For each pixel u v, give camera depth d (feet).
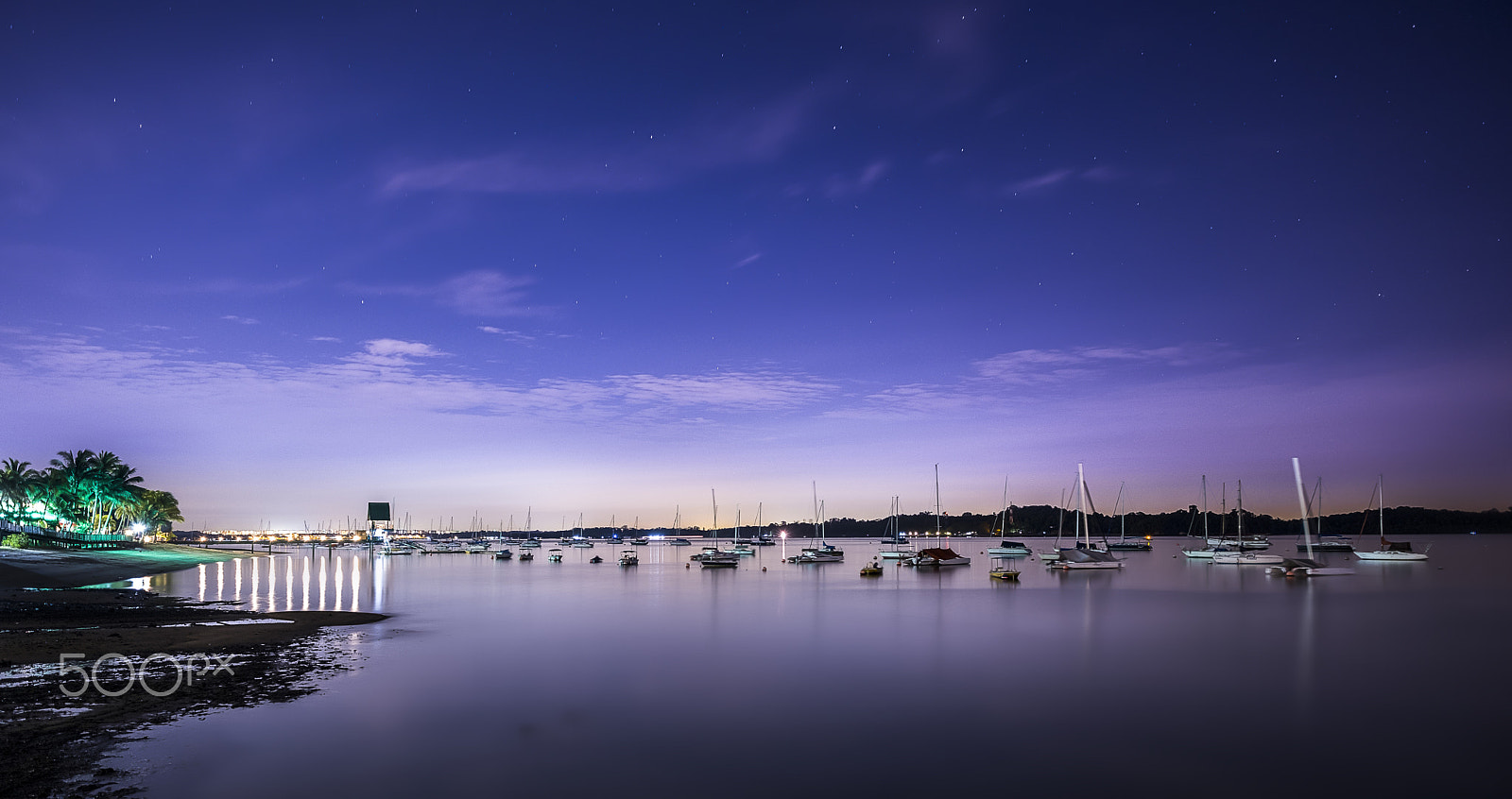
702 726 91.86
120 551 513.86
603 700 104.32
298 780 70.74
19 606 196.13
